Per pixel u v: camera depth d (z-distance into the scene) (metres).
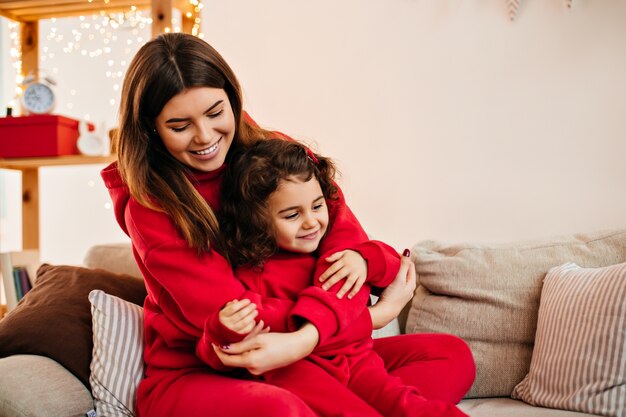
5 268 2.27
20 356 1.32
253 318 0.94
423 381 1.19
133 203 1.18
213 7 2.31
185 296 1.10
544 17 1.90
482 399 1.48
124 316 1.34
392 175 2.09
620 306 1.26
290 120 2.21
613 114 1.84
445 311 1.59
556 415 1.20
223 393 0.97
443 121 2.02
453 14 2.00
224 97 1.15
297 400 0.91
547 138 1.91
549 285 1.46
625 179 1.83
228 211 1.21
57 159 2.32
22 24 2.62
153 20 2.28
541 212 1.92
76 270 1.60
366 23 2.11
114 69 2.89
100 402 1.26
